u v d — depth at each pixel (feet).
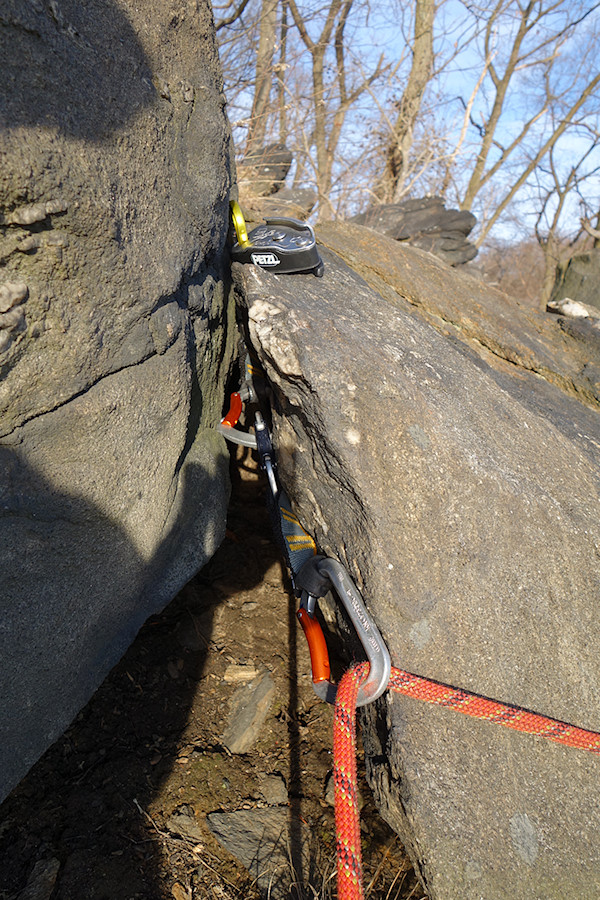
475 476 5.56
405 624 5.07
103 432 4.39
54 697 4.40
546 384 8.95
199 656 7.23
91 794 5.71
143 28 4.58
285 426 6.06
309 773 6.27
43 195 3.52
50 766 5.90
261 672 7.15
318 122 27.35
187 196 5.36
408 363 6.31
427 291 9.45
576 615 5.51
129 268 4.36
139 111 4.50
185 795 5.86
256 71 20.17
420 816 4.50
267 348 5.56
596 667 5.40
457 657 5.06
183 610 7.75
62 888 5.00
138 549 4.99
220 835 5.56
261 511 9.72
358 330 6.37
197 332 5.96
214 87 5.80
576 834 4.72
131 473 4.76
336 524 5.72
